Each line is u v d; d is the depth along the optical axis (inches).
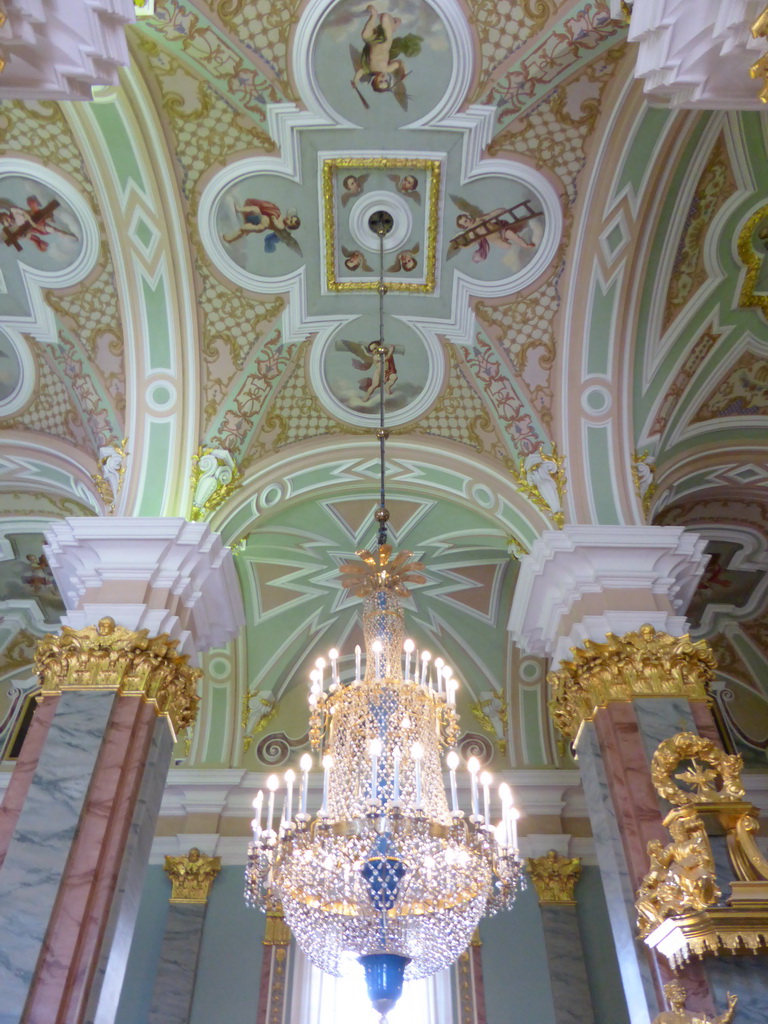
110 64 174.1
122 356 342.3
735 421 366.6
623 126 300.7
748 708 522.0
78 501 389.7
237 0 269.7
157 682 276.4
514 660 514.6
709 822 233.3
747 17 154.0
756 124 298.4
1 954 218.2
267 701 510.0
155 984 411.8
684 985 217.9
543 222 328.8
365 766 257.1
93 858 237.5
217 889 450.9
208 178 316.2
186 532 307.4
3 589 484.7
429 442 369.4
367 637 289.6
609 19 272.7
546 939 430.9
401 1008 416.8
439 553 465.7
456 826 243.4
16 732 508.1
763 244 326.3
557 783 483.8
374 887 235.0
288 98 296.4
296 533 452.8
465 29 279.4
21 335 346.6
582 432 342.0
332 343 359.6
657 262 331.0
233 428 347.3
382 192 324.2
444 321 354.9
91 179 310.3
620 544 306.8
